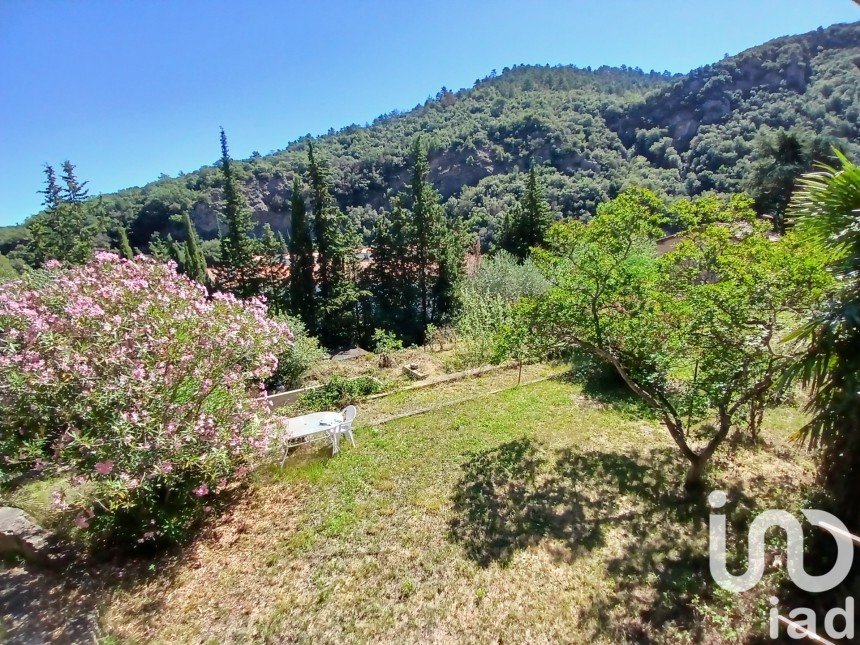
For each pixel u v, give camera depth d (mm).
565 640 3611
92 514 4438
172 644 3822
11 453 4805
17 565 4602
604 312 6230
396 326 27812
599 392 9078
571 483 5891
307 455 7117
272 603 4230
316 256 28188
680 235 5723
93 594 4324
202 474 5227
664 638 3508
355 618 3996
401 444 7367
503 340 6902
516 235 31391
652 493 5523
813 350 3584
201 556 4914
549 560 4520
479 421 8078
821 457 4121
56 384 4328
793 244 4258
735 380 4820
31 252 30016
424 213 27484
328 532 5211
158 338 4816
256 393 6367
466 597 4137
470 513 5402
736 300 4633
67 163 31094
